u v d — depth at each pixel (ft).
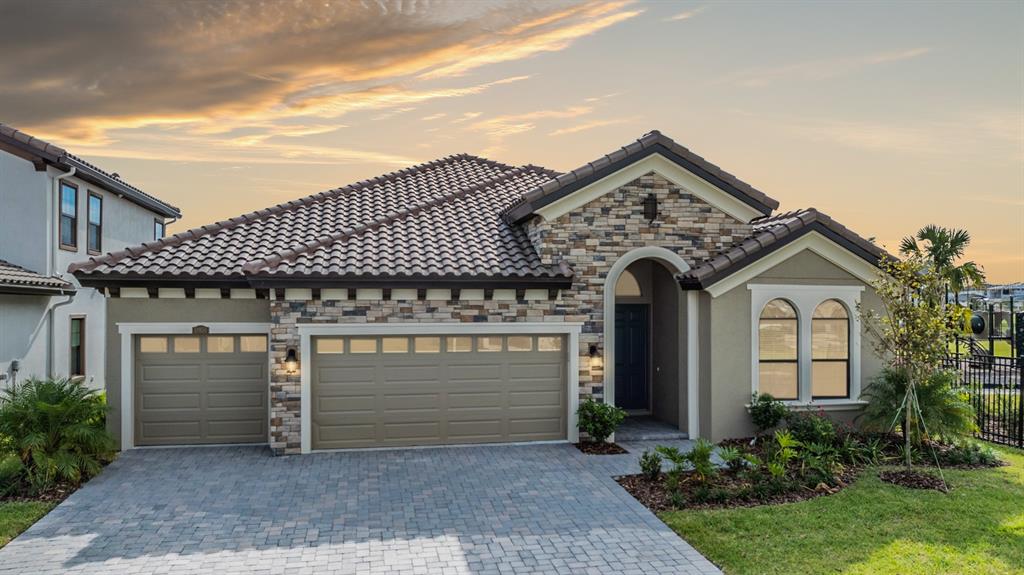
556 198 52.16
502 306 51.62
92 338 76.23
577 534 33.30
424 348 51.29
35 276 61.36
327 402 50.08
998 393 61.36
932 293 43.29
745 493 38.01
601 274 53.21
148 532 33.63
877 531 33.14
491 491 40.24
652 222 53.98
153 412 51.16
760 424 50.47
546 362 52.80
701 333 53.31
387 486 41.29
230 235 56.18
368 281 48.06
